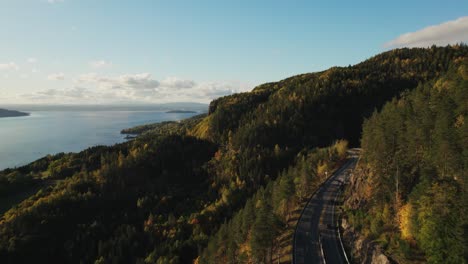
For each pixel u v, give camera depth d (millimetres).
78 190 159000
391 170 65688
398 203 57844
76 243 123500
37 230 125500
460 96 61781
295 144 187500
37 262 114062
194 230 122875
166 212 149250
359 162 86812
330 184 101000
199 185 180000
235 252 75125
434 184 46531
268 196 98188
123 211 150750
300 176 101625
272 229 65500
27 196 165750
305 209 82688
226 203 142625
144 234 126000
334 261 57344
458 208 41062
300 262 58031
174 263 98562
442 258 40094
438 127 58031
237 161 179750
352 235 62906
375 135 76375
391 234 53250
